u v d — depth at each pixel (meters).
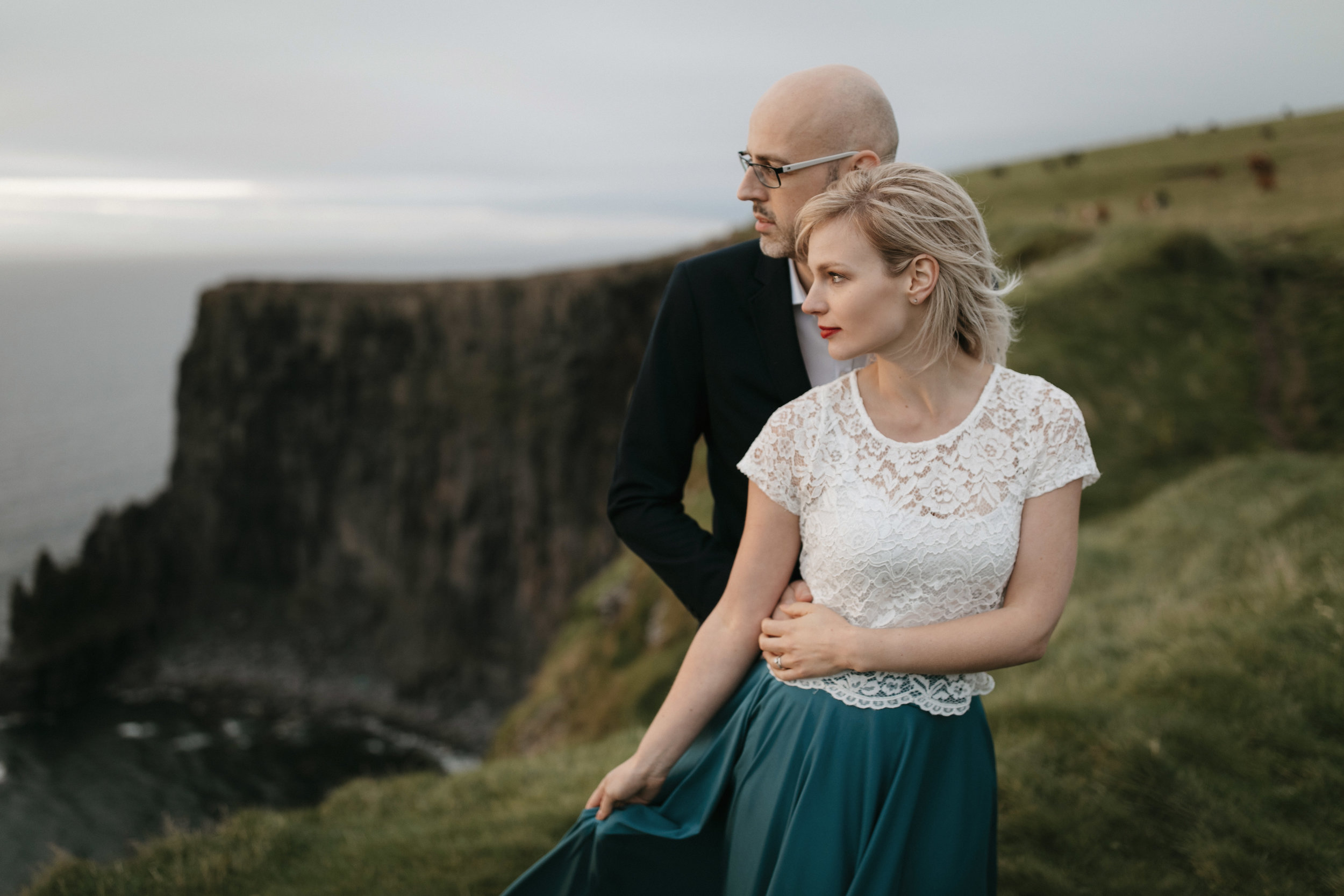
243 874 4.20
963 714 1.88
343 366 70.94
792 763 1.83
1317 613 5.30
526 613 66.81
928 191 1.70
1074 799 4.01
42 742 60.88
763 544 1.96
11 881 28.30
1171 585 8.64
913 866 1.79
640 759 2.04
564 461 64.44
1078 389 18.98
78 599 71.88
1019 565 1.77
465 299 66.50
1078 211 40.25
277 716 65.88
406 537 70.81
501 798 5.71
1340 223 30.55
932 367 1.78
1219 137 56.41
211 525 75.69
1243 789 4.05
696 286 2.54
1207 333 23.00
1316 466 12.70
